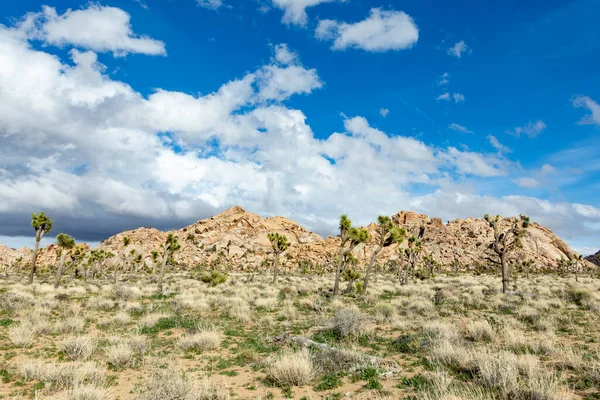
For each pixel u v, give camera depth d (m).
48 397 7.62
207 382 8.36
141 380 9.05
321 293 31.88
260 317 19.16
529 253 145.00
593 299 21.20
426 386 7.99
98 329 15.84
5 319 16.59
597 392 7.31
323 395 7.96
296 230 195.12
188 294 28.44
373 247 148.00
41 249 147.88
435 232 180.50
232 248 157.62
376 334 14.25
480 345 11.79
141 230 168.00
